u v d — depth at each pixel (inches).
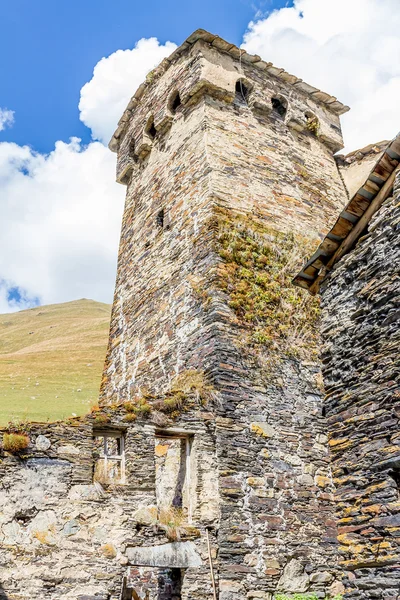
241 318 523.8
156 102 713.0
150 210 675.4
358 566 316.5
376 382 338.3
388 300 347.9
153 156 708.7
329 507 489.1
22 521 381.1
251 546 440.5
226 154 616.7
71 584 376.2
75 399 1061.1
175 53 690.8
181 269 579.8
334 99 740.7
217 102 647.8
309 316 569.0
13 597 359.6
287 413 509.4
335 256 397.4
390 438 320.5
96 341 2162.9
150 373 576.7
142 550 402.0
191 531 423.5
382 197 371.2
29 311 3636.8
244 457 468.8
